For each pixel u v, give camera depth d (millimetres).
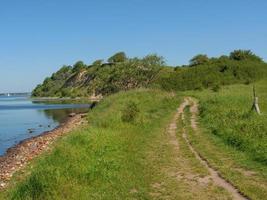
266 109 30969
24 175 16547
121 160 16047
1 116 67375
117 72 121438
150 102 42250
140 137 22172
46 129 43938
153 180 13641
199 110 35219
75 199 11477
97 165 14258
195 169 14930
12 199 11594
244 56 107000
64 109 85688
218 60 103688
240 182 12898
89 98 144375
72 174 13055
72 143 17781
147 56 113500
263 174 13781
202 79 86500
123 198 11797
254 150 16828
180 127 26141
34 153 23281
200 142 20250
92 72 173375
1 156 25031
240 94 47000
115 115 28031
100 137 19719
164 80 94188
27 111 83250
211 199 11492
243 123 21875
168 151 18406
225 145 19016
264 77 87625
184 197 11758
